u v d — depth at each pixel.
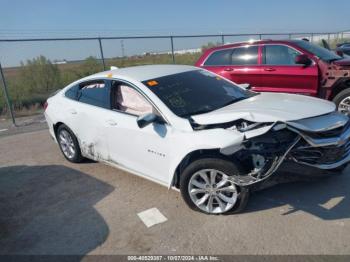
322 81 6.17
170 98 3.66
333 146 3.15
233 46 7.38
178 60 14.70
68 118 4.79
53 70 11.44
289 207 3.36
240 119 3.16
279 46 6.74
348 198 3.43
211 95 3.90
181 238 3.05
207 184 3.29
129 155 3.94
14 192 4.42
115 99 4.13
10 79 10.85
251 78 7.03
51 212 3.79
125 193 4.05
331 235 2.87
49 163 5.38
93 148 4.54
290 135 3.10
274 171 2.96
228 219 3.26
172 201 3.74
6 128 8.34
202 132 3.16
